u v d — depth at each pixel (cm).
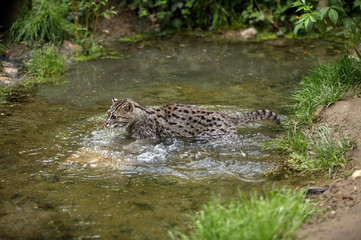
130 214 582
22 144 803
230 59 1396
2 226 551
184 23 1784
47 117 937
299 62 1340
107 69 1298
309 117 902
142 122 875
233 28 1730
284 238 474
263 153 779
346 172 664
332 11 848
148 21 1761
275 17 1712
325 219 528
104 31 1653
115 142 838
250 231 472
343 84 967
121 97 1068
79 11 1567
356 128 783
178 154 783
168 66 1330
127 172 709
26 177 682
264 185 659
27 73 1213
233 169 718
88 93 1098
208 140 848
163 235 534
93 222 563
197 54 1458
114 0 1781
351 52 1326
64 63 1330
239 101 1036
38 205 602
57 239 526
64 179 679
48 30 1411
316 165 711
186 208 596
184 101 1041
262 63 1345
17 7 1427
